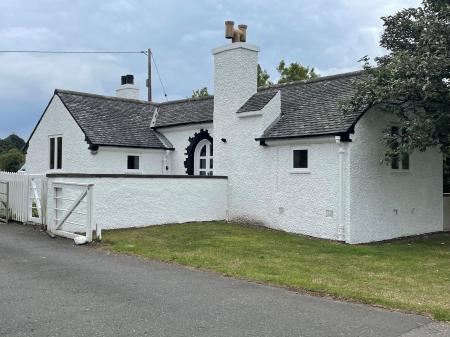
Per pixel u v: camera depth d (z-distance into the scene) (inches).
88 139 717.3
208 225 609.9
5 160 1375.5
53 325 223.6
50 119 812.6
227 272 344.5
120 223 556.1
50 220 497.7
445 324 238.8
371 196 564.7
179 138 799.1
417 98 520.4
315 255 444.1
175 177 613.9
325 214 557.9
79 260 376.5
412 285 329.1
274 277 331.0
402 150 501.0
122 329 220.2
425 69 469.7
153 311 248.4
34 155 856.3
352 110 531.8
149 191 585.3
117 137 756.0
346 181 538.9
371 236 564.4
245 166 652.7
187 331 219.9
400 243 565.6
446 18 494.9
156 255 402.0
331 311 256.4
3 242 451.8
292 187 593.9
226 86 684.1
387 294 295.9
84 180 522.9
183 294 283.1
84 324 225.9
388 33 572.1
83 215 518.0
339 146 542.6
